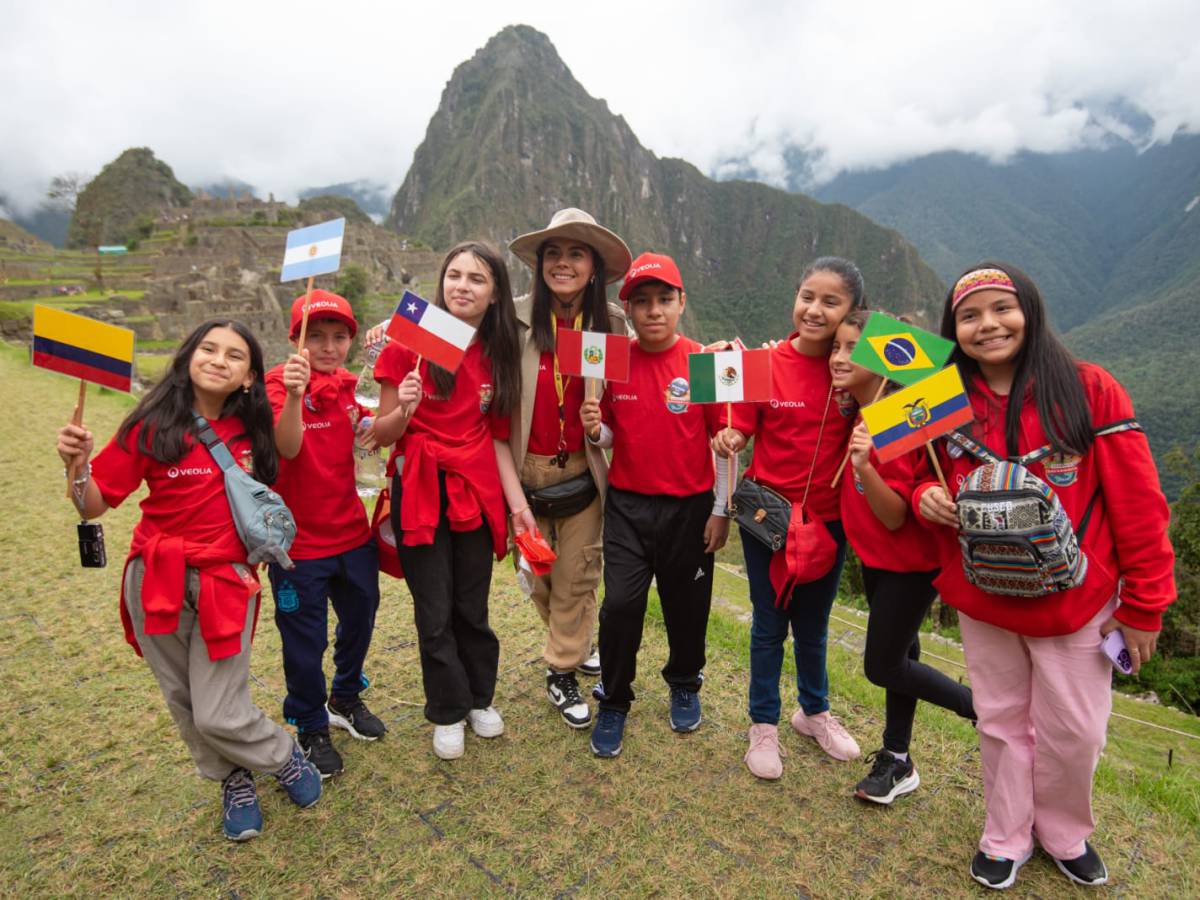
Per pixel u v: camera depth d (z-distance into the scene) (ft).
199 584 7.47
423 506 8.86
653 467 9.51
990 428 7.38
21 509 19.38
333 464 9.04
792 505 9.13
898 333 7.52
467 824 8.23
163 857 7.66
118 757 9.24
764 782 9.10
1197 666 53.52
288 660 8.91
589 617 10.70
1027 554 6.49
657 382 9.55
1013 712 7.61
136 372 66.54
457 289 9.00
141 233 259.60
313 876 7.47
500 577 15.62
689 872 7.60
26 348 66.18
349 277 170.40
